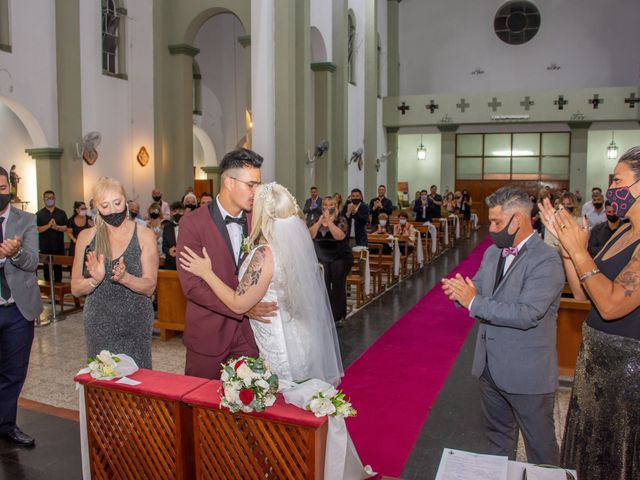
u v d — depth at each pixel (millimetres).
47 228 9477
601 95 20281
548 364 2945
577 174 20875
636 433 2318
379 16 21641
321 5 15602
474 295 2971
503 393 3035
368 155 20078
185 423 2705
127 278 3359
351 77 18875
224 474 2617
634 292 2209
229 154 3096
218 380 2883
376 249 10555
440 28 23266
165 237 8055
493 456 2307
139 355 3582
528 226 2963
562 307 5418
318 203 11195
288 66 12820
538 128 22047
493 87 22891
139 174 14484
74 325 7844
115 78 13789
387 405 4941
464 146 23328
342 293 7449
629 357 2316
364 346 6734
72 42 12266
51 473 3617
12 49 11219
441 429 4469
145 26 14484
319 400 2400
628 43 21562
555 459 2998
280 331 2836
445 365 6023
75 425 4328
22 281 3865
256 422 2496
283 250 2752
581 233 2354
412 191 25312
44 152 12070
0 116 13086
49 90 12141
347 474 2789
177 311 7004
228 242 3176
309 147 14055
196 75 18344
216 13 14375
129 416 2824
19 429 4051
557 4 22078
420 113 21984
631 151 2342
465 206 18641
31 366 6129
